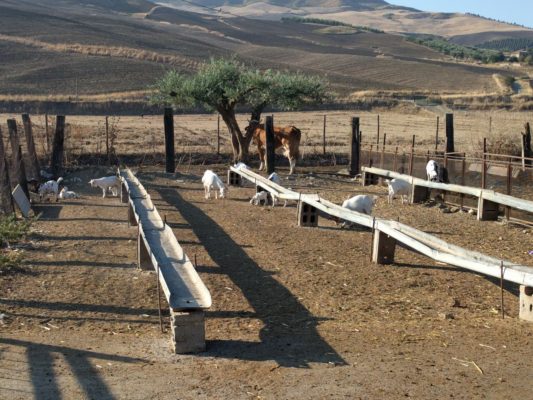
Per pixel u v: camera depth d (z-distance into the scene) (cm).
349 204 1575
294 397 686
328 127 4350
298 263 1265
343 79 9150
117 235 1505
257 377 738
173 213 1797
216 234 1525
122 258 1299
